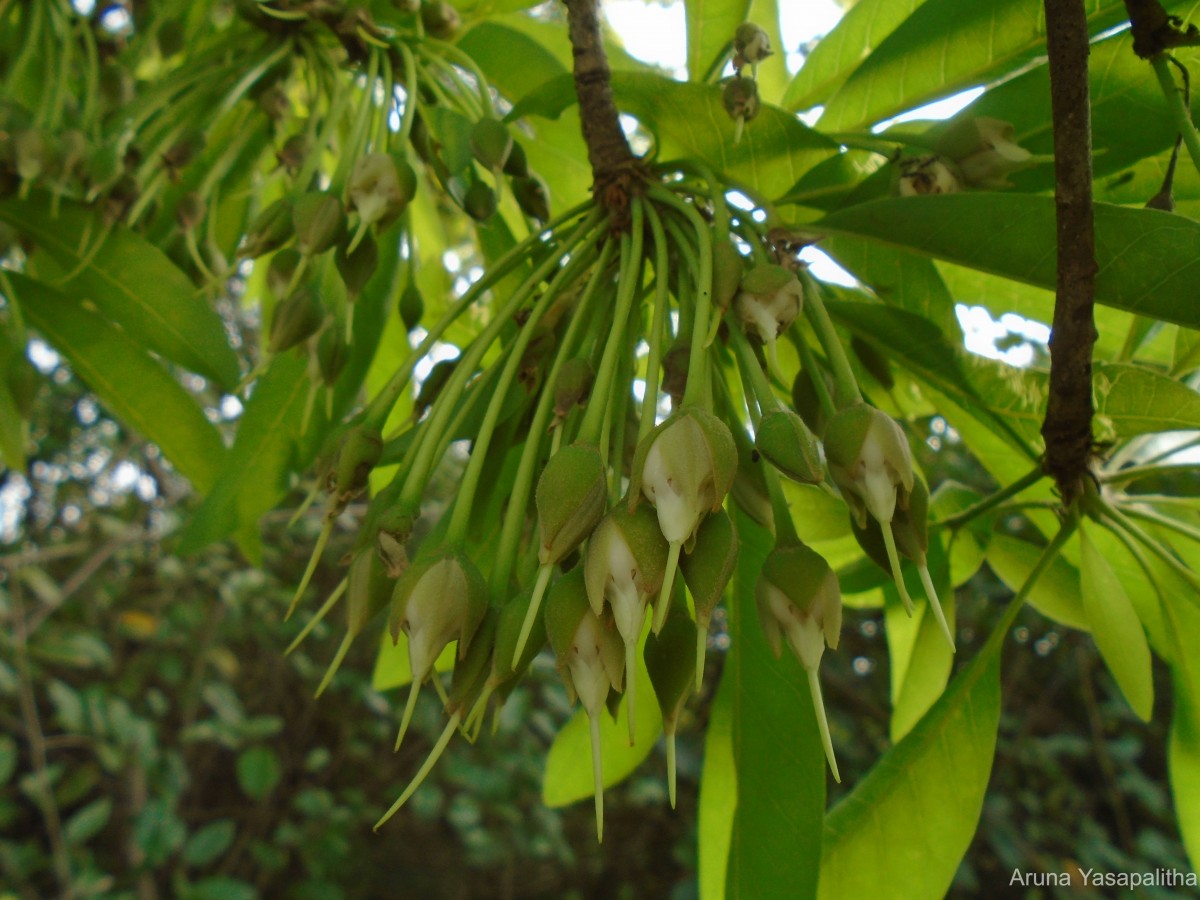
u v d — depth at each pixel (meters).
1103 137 0.16
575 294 0.17
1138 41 0.14
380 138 0.19
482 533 0.18
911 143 0.17
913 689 0.24
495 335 0.15
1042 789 0.91
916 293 0.20
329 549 0.85
